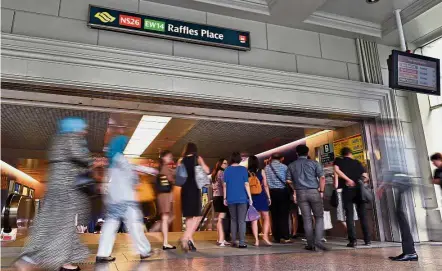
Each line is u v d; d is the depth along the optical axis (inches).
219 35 195.5
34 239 117.0
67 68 159.6
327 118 226.1
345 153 204.2
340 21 221.9
